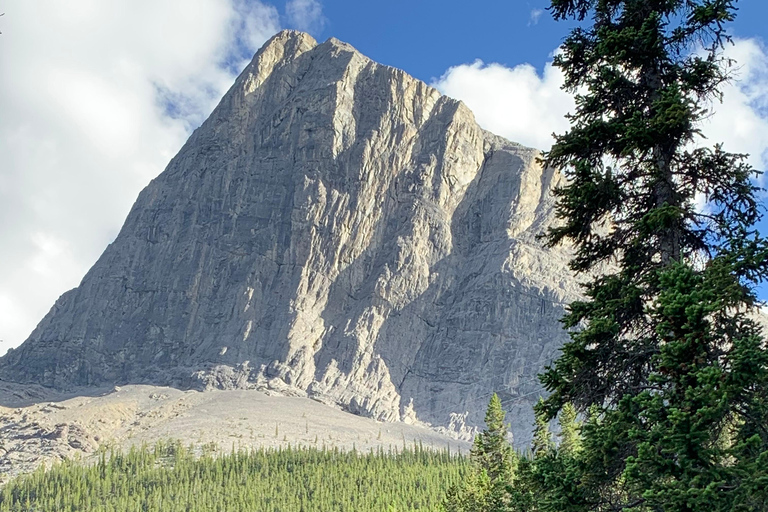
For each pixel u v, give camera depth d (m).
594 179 22.97
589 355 22.62
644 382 22.42
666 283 20.02
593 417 21.97
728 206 22.61
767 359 17.98
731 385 18.27
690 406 18.97
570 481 21.23
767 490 17.17
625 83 23.66
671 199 22.64
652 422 20.17
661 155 23.03
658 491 18.39
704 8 21.92
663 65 23.53
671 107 21.22
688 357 19.44
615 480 21.23
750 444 18.34
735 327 20.56
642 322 23.00
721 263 20.09
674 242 22.58
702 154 22.45
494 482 77.94
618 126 22.84
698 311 18.91
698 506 17.61
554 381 23.03
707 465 18.23
